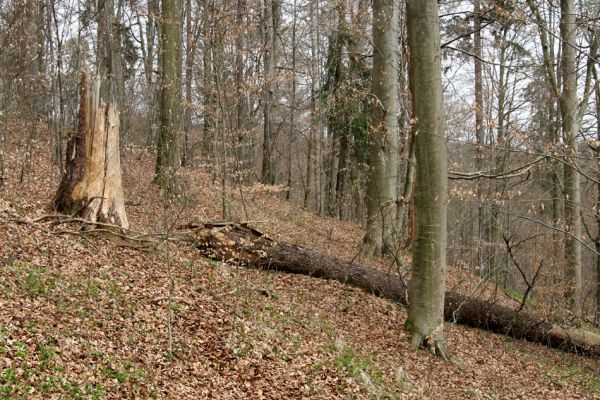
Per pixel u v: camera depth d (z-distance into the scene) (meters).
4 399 4.31
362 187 22.72
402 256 14.28
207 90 16.50
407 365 8.62
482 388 8.48
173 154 14.09
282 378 6.72
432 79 8.98
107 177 9.41
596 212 10.84
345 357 8.00
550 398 8.76
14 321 5.56
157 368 5.98
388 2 13.55
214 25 13.58
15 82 14.23
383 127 13.81
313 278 11.40
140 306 7.23
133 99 20.39
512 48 16.58
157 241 9.65
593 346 11.74
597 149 9.55
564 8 12.53
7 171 12.55
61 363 5.22
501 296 15.23
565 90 12.55
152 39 21.11
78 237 8.72
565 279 13.34
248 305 8.61
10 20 13.66
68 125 16.14
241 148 19.02
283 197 26.05
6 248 7.29
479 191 13.16
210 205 14.85
